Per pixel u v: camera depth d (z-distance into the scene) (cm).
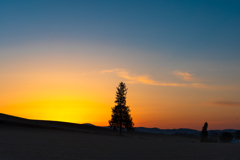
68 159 2098
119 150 2873
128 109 8100
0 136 3778
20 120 7369
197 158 2430
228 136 11712
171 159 2320
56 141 3534
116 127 7988
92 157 2256
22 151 2420
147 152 2806
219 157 2525
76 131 6312
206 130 10706
